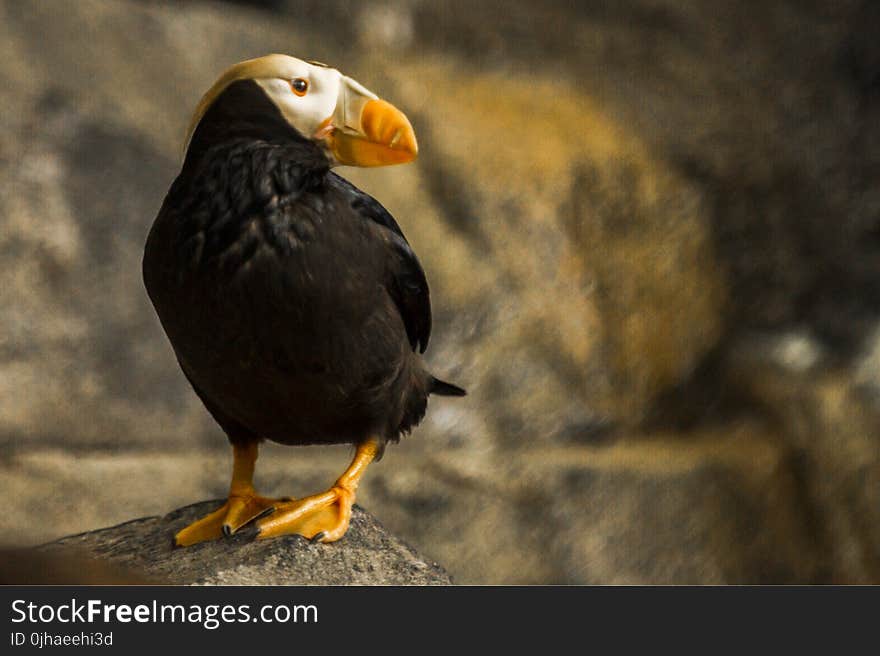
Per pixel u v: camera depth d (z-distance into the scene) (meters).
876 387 13.81
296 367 5.00
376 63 16.42
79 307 11.97
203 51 15.12
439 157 15.09
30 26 13.64
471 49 17.27
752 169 15.66
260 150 4.85
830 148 15.97
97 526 10.45
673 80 16.83
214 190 4.84
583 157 15.23
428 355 13.29
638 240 15.07
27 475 10.64
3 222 11.84
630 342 14.50
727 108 16.42
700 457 13.12
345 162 4.97
